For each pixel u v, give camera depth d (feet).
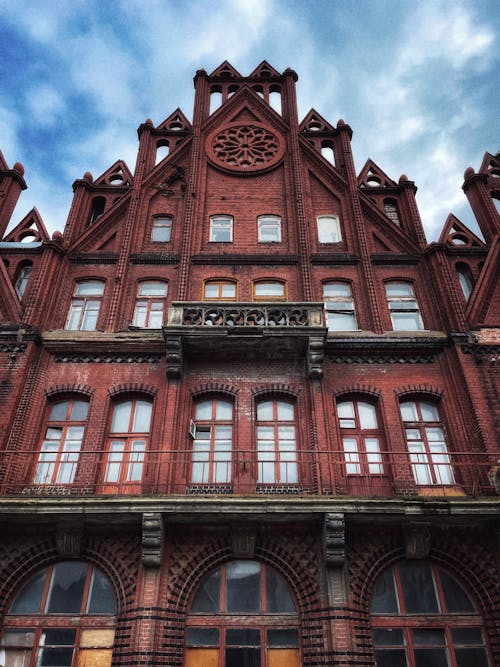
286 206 71.20
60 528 44.91
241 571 45.91
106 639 42.45
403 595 44.91
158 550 43.16
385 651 42.45
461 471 49.90
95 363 55.98
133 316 61.21
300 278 63.87
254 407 53.78
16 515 43.37
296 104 81.82
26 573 45.09
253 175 74.64
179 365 53.62
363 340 57.06
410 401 55.47
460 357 55.26
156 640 40.75
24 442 50.96
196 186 71.77
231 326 53.93
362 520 44.91
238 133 79.05
